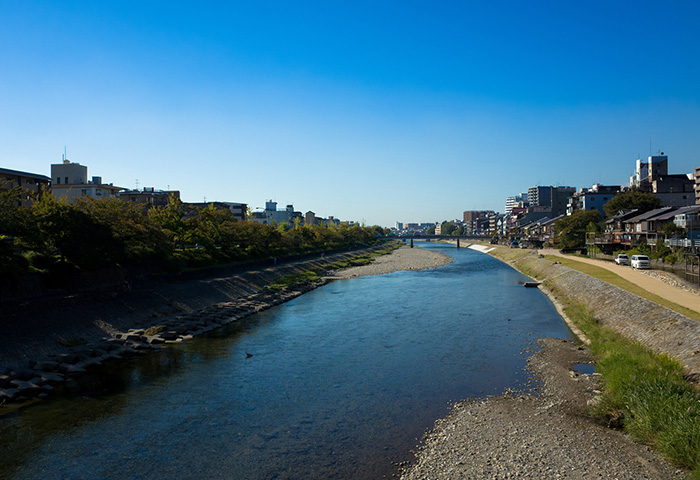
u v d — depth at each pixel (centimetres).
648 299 3164
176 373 2483
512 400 2069
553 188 16738
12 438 1703
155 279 4647
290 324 3812
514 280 6719
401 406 2022
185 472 1473
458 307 4500
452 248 18875
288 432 1769
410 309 4441
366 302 4938
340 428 1805
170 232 5297
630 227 7419
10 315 2659
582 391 2142
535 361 2644
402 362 2681
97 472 1470
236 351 2944
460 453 1580
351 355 2841
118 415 1920
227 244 6800
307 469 1492
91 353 2705
